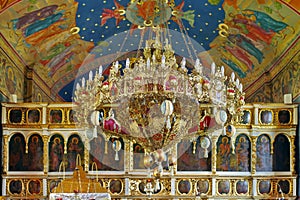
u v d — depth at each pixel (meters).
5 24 22.67
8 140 23.62
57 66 29.48
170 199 23.56
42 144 23.77
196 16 25.66
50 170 23.78
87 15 25.30
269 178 23.78
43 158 23.66
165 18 26.19
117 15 25.88
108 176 23.73
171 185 23.64
